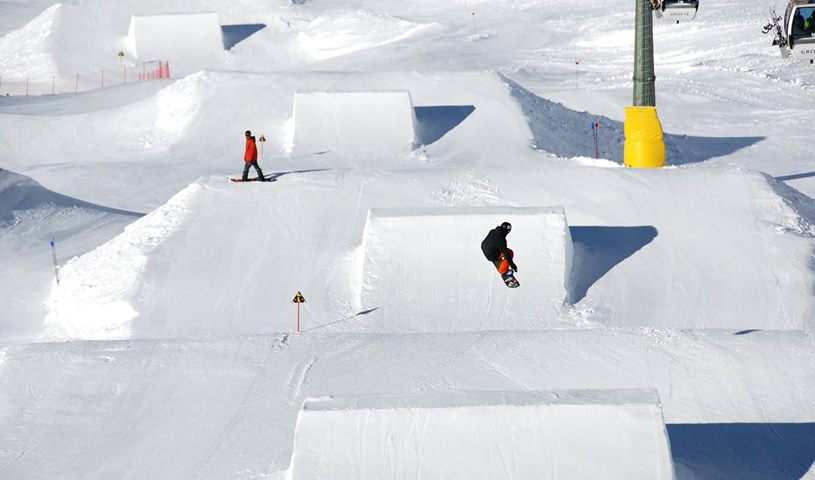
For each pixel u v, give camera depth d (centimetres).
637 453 3828
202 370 5378
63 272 8400
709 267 7500
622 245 7819
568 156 12188
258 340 5722
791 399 4709
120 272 7875
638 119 9725
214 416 4925
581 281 7419
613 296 7219
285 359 5491
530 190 8650
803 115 14612
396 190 8875
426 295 7131
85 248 9312
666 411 4712
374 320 6975
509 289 7125
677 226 8012
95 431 4809
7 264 8931
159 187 11681
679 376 4997
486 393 4106
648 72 9619
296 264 7881
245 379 5275
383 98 12200
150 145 13525
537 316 6938
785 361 5031
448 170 9206
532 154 11506
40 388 5184
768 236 7825
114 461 4559
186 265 7856
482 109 12750
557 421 3900
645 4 9481
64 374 5316
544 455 3856
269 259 7956
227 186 9019
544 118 13025
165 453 4616
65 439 4744
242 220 8525
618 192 8512
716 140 13612
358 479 3878
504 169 9088
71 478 4441
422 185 8931
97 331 7244
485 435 3909
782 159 12550
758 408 4666
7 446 4688
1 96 16925
